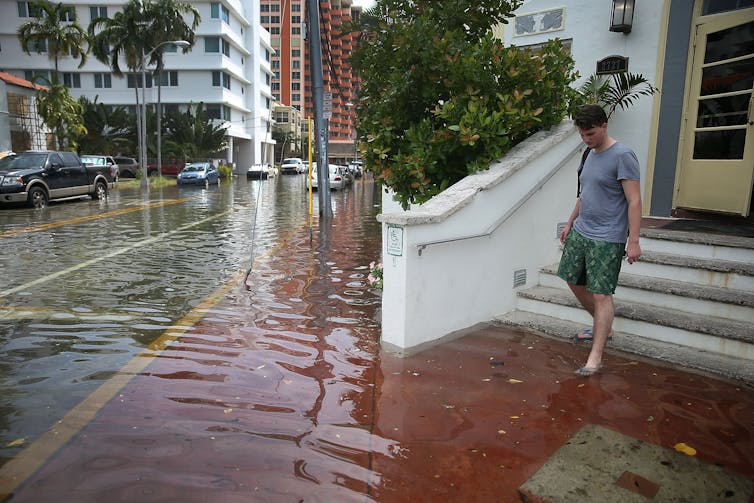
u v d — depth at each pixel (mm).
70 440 2801
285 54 75062
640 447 2750
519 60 5254
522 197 4852
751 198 5914
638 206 3475
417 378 3625
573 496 2357
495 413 3129
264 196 23641
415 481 2473
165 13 35875
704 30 6270
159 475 2486
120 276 6848
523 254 5086
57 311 5238
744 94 5883
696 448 2736
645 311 4266
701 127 6387
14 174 15492
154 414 3102
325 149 14789
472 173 4820
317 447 2762
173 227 12070
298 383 3562
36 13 34562
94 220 13250
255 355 4086
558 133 5148
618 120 7098
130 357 4023
